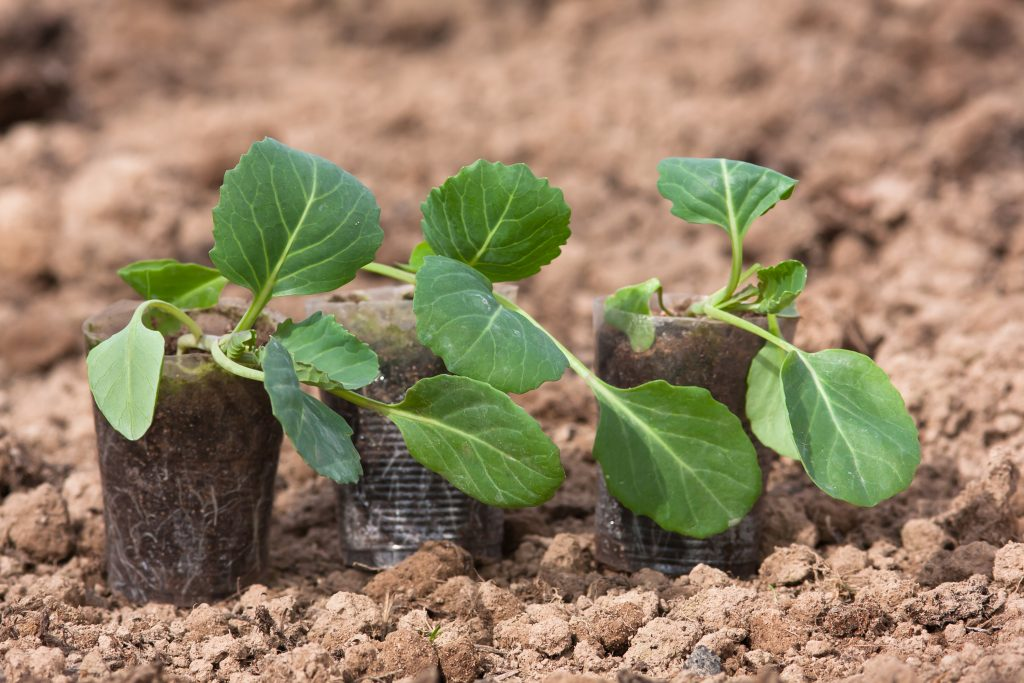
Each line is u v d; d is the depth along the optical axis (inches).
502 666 127.0
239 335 131.0
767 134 331.9
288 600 140.0
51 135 333.1
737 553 149.6
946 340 216.5
